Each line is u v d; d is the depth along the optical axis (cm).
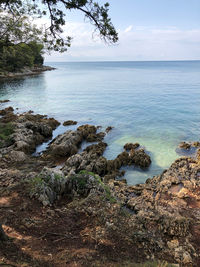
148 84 6588
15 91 5603
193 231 947
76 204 1062
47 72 12812
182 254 793
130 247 796
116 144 2238
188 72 11769
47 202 1027
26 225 836
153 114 3266
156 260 743
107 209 1025
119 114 3344
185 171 1542
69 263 648
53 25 721
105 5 643
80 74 11450
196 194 1283
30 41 1106
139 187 1401
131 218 991
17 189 1106
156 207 1133
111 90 5572
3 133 2289
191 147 2091
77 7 636
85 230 869
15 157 1823
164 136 2405
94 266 644
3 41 1061
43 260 632
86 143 2295
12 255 610
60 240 784
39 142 2325
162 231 923
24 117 2906
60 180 1174
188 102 3941
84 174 1279
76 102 4269
